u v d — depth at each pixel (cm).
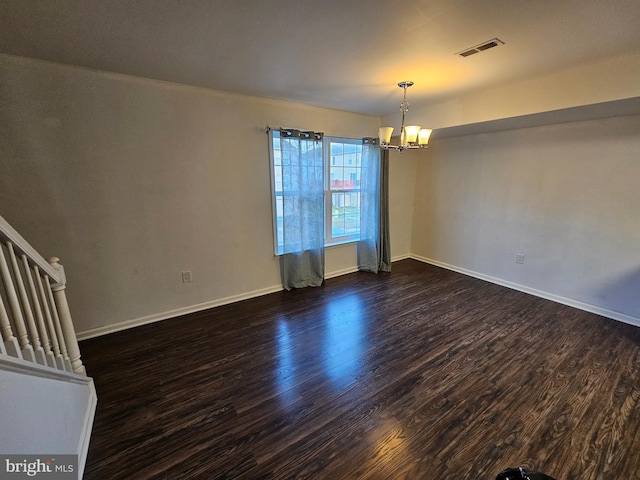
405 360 227
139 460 147
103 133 236
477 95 290
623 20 153
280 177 336
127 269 266
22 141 210
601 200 288
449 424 168
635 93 201
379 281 397
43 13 145
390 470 142
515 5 140
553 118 278
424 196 471
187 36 171
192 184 284
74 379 154
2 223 118
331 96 300
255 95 297
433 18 153
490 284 385
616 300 288
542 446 154
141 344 249
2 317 115
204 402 185
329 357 231
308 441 158
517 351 238
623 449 151
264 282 351
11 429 96
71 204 233
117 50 190
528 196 344
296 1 136
